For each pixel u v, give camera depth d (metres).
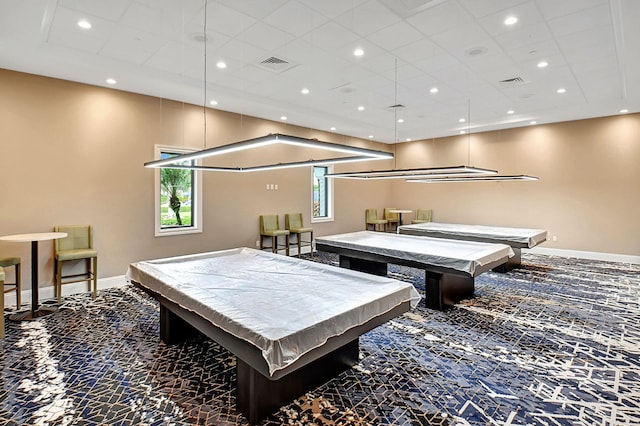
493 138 9.16
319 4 3.30
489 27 3.77
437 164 10.33
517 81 5.57
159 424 2.19
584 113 7.36
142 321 3.96
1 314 3.48
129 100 5.60
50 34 3.87
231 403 2.41
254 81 5.56
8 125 4.56
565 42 4.15
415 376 2.77
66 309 4.35
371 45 4.22
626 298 4.80
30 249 4.74
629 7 3.21
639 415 2.28
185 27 3.75
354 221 10.17
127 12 3.42
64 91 4.98
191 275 3.27
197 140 6.45
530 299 4.77
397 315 2.72
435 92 6.15
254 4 3.29
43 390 2.56
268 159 7.73
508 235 6.16
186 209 6.52
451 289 4.50
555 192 8.17
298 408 2.33
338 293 2.67
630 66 4.70
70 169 5.04
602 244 7.59
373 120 8.43
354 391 2.55
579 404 2.40
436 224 8.39
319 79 5.47
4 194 4.54
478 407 2.36
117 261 5.51
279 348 1.81
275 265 3.71
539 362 3.01
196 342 3.40
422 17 3.55
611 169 7.46
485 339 3.48
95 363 2.98
